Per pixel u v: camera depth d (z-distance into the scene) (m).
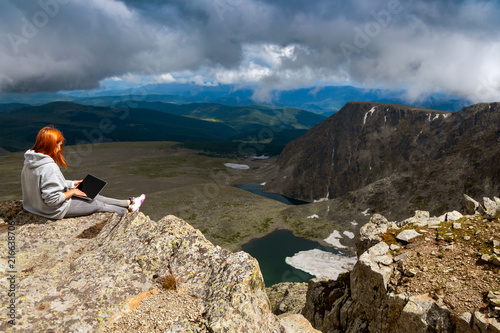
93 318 3.80
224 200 158.88
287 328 6.62
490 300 9.05
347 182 193.88
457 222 14.05
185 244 5.46
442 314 9.70
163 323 3.96
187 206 149.12
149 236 5.56
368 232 16.59
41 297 4.01
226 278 4.75
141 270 4.88
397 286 11.71
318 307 17.48
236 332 3.94
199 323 4.05
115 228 6.00
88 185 6.41
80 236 5.82
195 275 4.95
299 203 189.25
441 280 10.82
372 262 13.11
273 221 126.25
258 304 4.57
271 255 95.75
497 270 10.16
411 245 13.45
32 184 5.61
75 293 4.20
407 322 10.38
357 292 13.85
